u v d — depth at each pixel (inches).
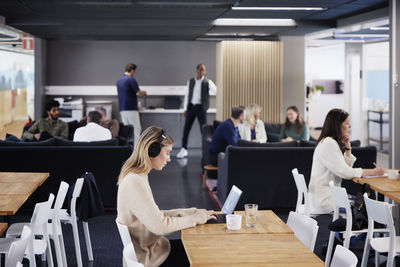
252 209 134.5
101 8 321.4
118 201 135.5
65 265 191.2
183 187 354.6
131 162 136.7
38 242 172.7
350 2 305.7
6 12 342.6
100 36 470.6
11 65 674.2
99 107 518.9
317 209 207.8
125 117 481.4
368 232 172.6
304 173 284.0
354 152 280.1
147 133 137.1
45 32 436.1
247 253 112.8
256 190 282.8
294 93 466.9
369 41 514.9
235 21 382.6
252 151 280.2
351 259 103.2
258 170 281.9
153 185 361.4
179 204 305.9
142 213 131.4
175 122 538.9
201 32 423.2
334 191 185.0
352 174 201.8
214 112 544.4
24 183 194.9
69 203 197.0
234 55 463.8
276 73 465.4
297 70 466.0
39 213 161.5
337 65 764.6
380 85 496.4
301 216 136.7
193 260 107.9
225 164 286.5
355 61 542.9
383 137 494.6
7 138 327.3
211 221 139.7
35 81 519.2
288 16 362.9
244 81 464.4
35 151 283.7
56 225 182.4
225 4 307.1
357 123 552.7
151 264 133.5
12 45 552.4
